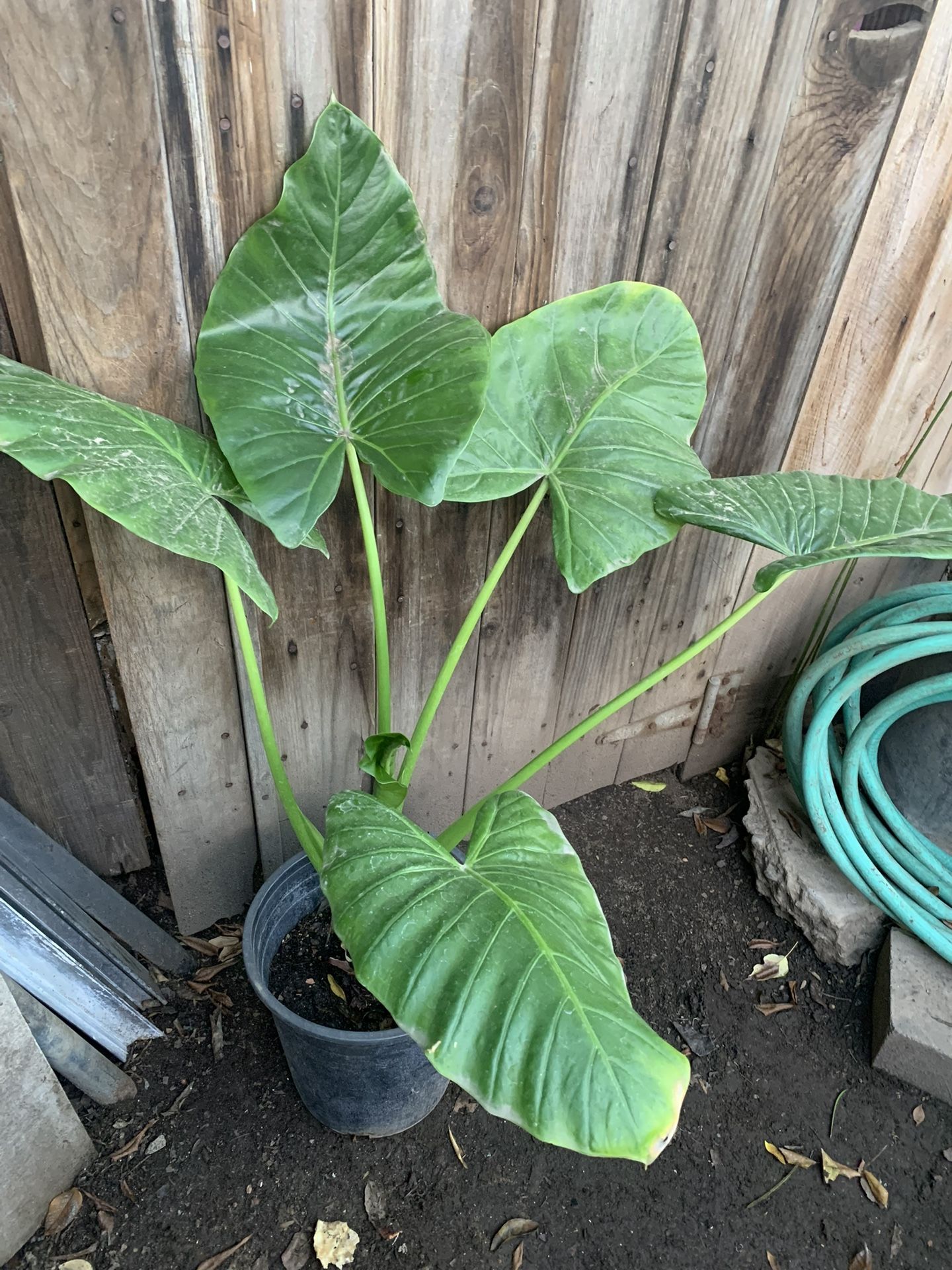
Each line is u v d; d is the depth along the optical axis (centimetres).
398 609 131
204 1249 114
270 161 87
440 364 94
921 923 148
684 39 97
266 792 140
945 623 141
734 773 204
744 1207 126
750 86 105
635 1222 123
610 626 159
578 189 104
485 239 103
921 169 125
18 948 111
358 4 81
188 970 145
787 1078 144
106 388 93
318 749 141
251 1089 131
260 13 78
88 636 120
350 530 118
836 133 115
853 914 156
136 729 120
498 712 159
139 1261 112
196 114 81
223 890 149
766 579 100
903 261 135
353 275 93
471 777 167
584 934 85
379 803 96
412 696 144
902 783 165
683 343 117
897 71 112
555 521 110
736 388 136
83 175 80
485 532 130
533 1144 131
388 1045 104
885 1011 145
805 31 104
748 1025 151
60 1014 121
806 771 152
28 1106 103
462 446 92
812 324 135
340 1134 128
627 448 113
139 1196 118
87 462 76
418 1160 127
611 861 178
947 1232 126
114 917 136
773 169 114
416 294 96
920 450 167
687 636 172
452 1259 117
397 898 82
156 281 89
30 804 133
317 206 88
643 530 109
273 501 92
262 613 119
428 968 77
